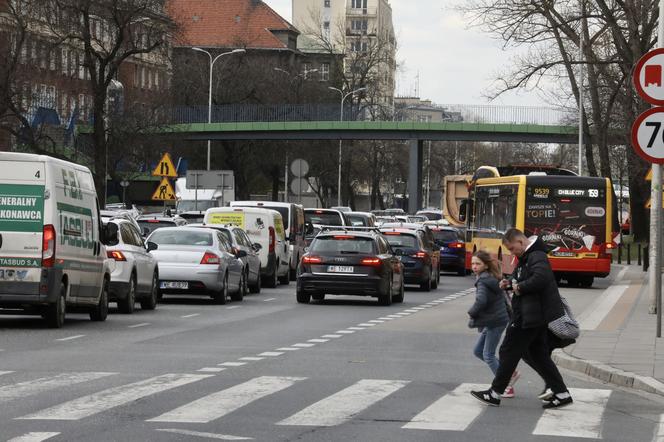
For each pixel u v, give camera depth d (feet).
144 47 300.61
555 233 197.77
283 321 121.80
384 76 554.05
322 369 77.82
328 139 438.81
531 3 231.71
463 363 83.92
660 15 122.21
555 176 198.39
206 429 51.88
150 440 48.70
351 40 584.40
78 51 305.94
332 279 149.07
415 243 190.08
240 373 74.49
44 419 53.83
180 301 153.17
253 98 483.10
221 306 145.07
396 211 485.15
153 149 327.47
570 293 184.75
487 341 69.51
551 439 52.08
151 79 564.71
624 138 299.38
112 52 294.87
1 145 364.58
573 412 61.05
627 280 223.51
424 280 189.47
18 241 102.47
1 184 102.78
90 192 114.21
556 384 62.95
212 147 484.74
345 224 247.29
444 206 362.74
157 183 545.44
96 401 60.13
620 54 228.43
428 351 92.53
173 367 77.25
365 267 149.07
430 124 424.05
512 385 66.64
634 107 276.00
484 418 57.93
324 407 59.72
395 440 50.29
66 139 324.60
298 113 440.04
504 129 415.64
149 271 134.62
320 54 654.94
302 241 221.05
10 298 102.32
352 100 539.70
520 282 62.90
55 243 103.09
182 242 146.82
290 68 508.53
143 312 131.75
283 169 504.84
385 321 124.67
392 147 551.18
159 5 298.97
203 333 105.29
